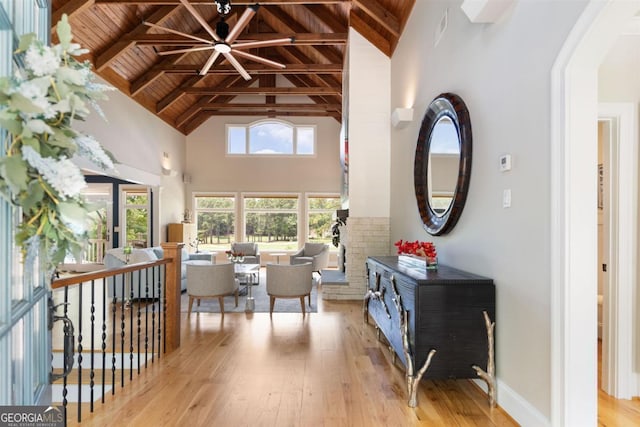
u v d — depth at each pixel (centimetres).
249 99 969
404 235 454
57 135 97
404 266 297
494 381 220
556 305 171
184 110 898
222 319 432
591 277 167
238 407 220
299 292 449
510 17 210
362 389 246
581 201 167
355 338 358
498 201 223
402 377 265
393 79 516
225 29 440
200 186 968
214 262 736
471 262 260
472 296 224
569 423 167
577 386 167
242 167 976
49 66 94
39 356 133
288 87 895
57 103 94
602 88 230
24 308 111
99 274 238
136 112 701
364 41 538
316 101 966
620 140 230
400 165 474
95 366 331
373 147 536
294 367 283
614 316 233
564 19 166
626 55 229
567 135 167
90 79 114
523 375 196
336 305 506
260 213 984
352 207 536
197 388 246
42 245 98
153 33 588
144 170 735
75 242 104
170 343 326
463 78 275
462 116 267
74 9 454
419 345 221
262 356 307
